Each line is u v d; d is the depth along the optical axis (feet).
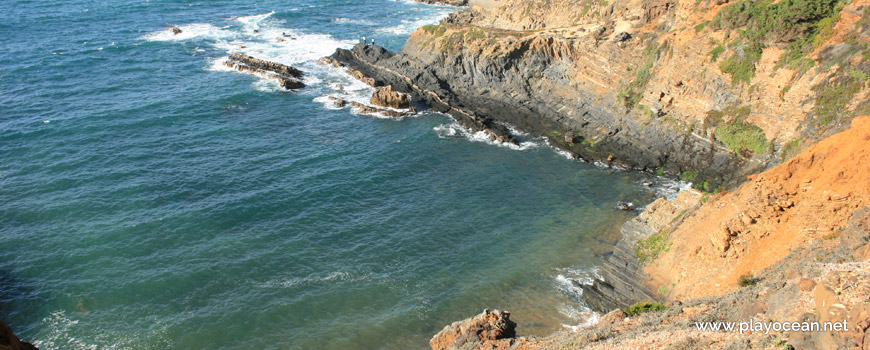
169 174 222.07
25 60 339.16
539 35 307.37
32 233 181.57
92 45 379.14
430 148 258.16
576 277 170.40
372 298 161.38
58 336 143.13
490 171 238.27
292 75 346.54
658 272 151.02
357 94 323.78
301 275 169.68
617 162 246.06
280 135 265.13
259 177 224.12
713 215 146.10
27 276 162.50
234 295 160.04
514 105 301.22
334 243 185.78
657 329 103.76
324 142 259.80
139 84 315.78
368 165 239.09
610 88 274.57
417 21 494.59
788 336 78.28
